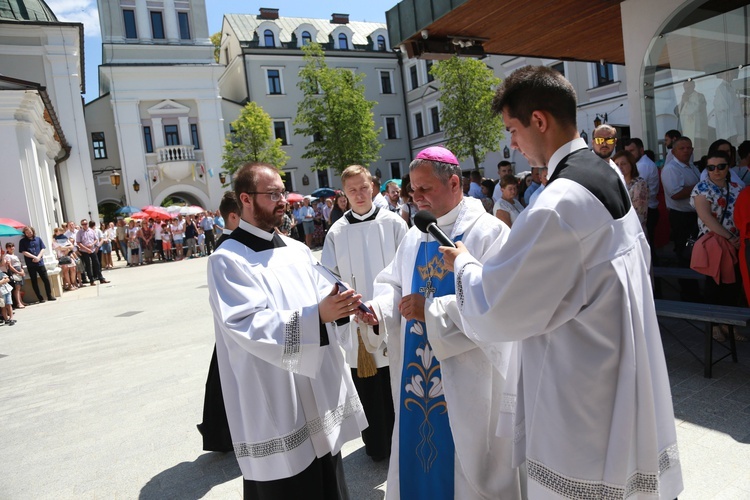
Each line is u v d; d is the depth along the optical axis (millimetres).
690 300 5449
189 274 15688
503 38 7098
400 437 2402
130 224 22125
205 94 29125
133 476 3521
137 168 28125
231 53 33750
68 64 21266
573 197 1479
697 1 5586
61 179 21609
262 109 28516
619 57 9328
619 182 1601
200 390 5027
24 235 12539
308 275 2484
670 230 5871
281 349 2102
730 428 3168
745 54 5715
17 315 11109
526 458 1663
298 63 32188
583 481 1524
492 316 1575
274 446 2199
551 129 1627
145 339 7477
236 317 2131
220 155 29484
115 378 5738
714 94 5926
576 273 1494
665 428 1597
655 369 1593
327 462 2395
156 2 28688
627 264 1515
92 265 15516
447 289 2268
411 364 2391
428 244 2424
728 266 4398
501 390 2172
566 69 21328
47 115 15836
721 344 4359
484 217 2348
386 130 34219
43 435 4367
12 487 3516
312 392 2346
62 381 5875
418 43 6625
